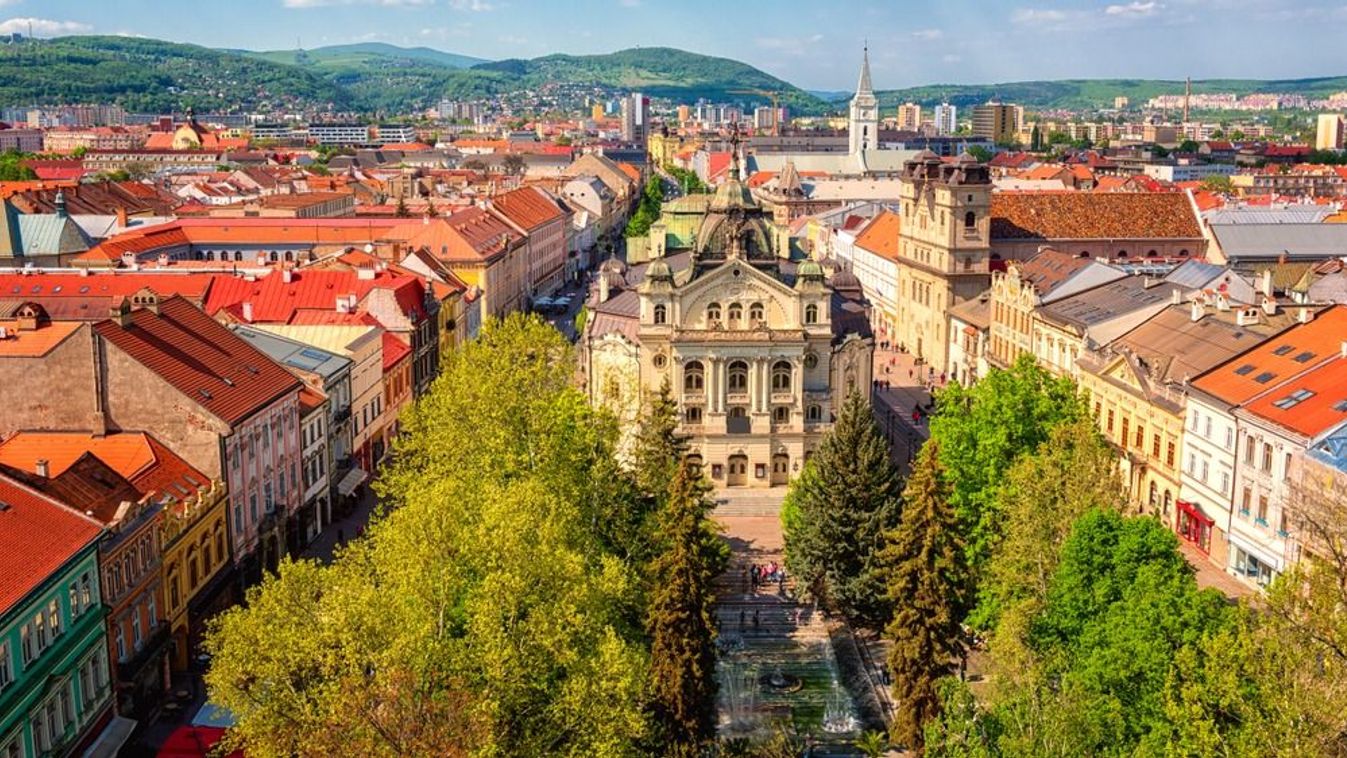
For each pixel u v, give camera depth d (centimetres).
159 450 9506
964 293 19338
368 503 12975
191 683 8769
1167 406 11669
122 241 19662
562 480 8900
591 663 6184
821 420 13762
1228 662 5769
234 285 15550
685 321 13362
